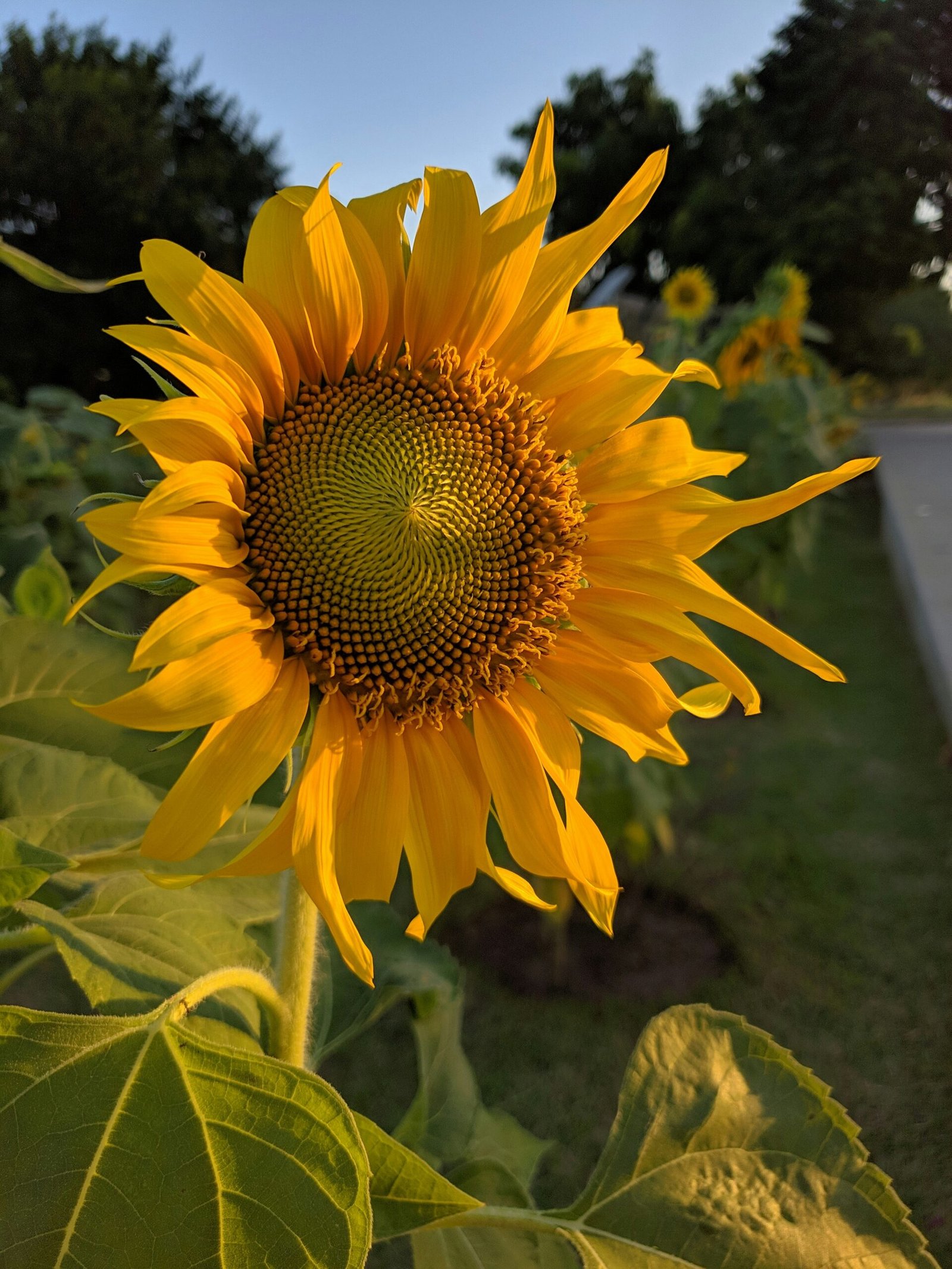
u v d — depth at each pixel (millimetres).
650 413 1061
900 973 843
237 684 229
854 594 2041
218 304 247
